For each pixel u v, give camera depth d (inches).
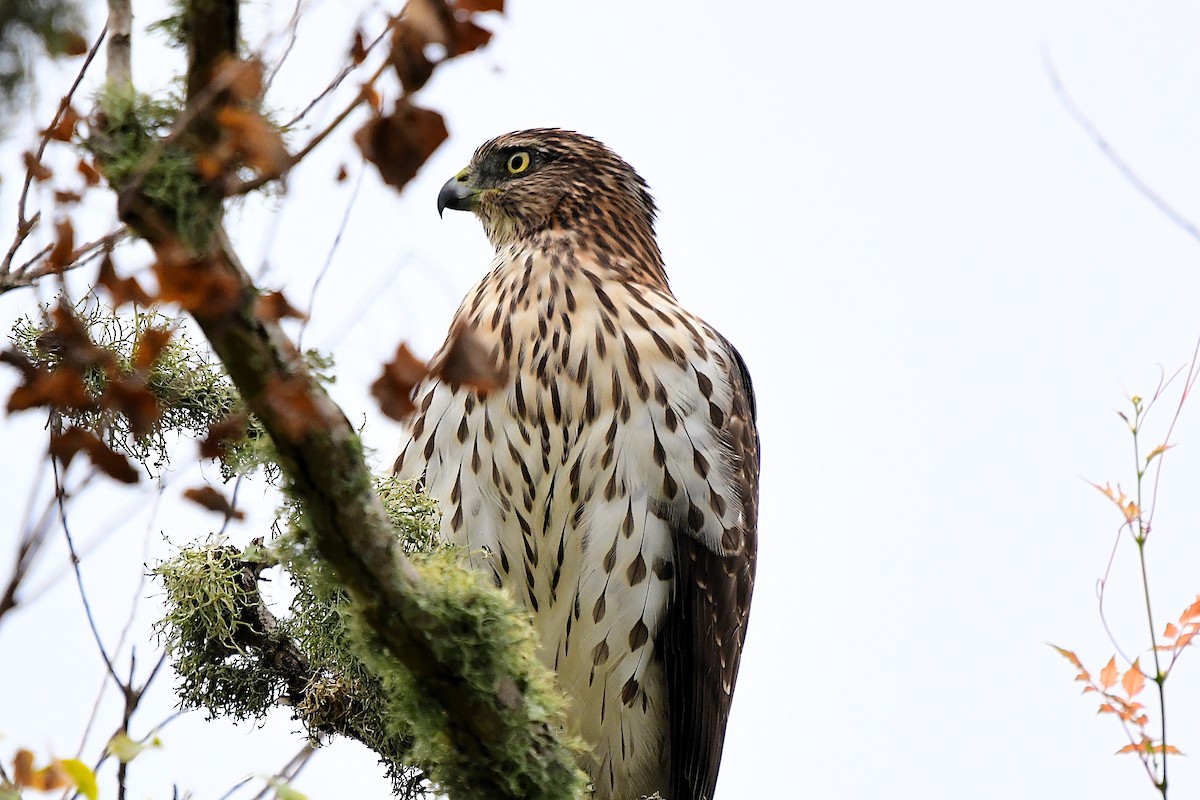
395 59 198.1
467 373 219.6
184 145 221.3
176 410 348.2
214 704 419.2
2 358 211.3
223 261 225.3
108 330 327.6
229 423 248.2
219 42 214.8
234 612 409.7
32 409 213.0
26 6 201.0
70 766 217.5
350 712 407.8
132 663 289.4
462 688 309.6
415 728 318.3
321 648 394.3
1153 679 387.9
